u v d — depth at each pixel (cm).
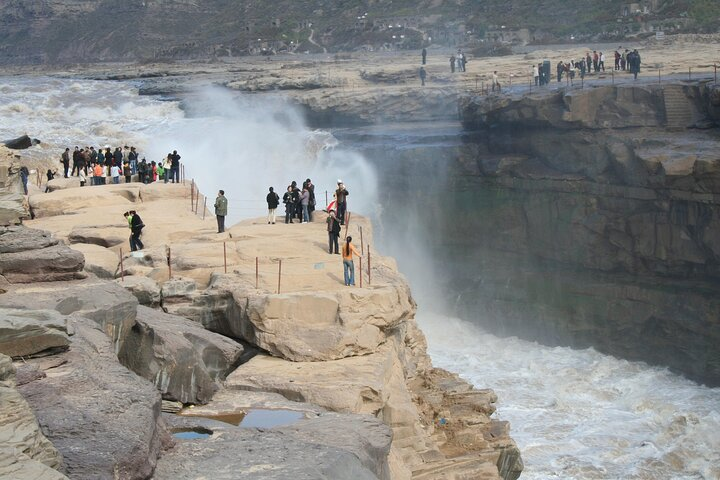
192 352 2319
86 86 11144
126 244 3553
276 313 2662
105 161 5203
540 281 6056
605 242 5775
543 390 4853
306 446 1709
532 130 6241
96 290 2412
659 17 12556
